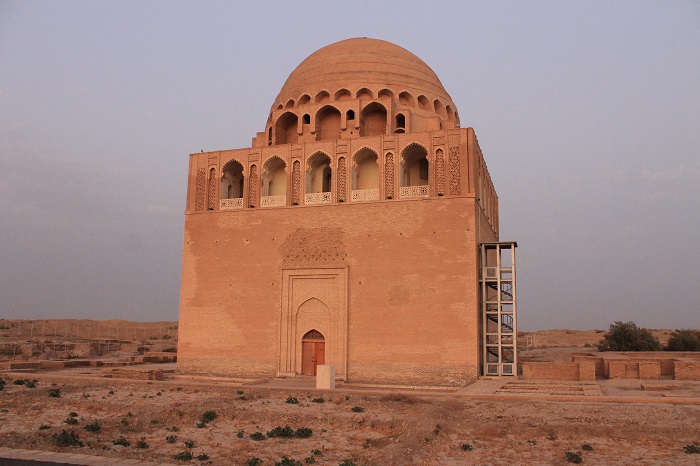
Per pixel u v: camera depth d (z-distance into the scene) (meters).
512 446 16.12
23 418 19.70
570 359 42.47
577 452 15.38
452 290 28.16
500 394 22.05
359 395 23.12
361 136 33.28
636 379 27.20
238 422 19.31
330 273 30.12
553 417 18.56
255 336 30.97
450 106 37.53
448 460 14.88
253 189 32.62
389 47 37.47
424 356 28.02
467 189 28.80
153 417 19.62
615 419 18.11
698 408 19.03
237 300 31.56
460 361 27.48
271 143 36.03
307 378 29.33
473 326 27.58
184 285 32.59
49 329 68.56
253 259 31.69
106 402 22.08
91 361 38.97
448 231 28.72
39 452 14.90
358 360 28.88
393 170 30.31
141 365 40.78
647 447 15.85
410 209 29.48
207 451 15.78
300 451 15.77
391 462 14.26
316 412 20.16
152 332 77.94
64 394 24.09
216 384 26.23
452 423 18.09
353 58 36.03
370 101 33.78
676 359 30.94
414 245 29.09
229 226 32.44
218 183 33.22
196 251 32.78
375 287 29.30
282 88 39.44
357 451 15.76
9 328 65.00
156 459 14.74
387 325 28.77
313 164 32.94
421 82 36.34
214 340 31.56
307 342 30.44
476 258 28.31
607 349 48.72
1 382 26.23
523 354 48.69
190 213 33.25
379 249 29.58
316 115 34.31
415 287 28.70
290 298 30.72
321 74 35.94
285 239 31.30
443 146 29.70
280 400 22.50
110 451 15.35
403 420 18.53
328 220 30.73
